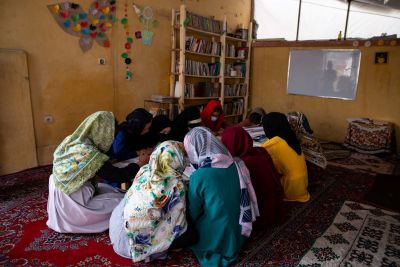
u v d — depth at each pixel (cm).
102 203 223
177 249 200
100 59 422
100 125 211
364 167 411
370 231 238
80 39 396
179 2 514
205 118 417
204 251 194
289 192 285
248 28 647
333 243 221
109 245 210
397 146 510
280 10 684
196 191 184
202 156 190
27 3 344
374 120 517
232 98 630
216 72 560
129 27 450
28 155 361
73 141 209
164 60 511
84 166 205
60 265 187
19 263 188
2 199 279
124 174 219
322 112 582
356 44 525
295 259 201
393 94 505
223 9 605
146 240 181
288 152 275
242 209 192
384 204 289
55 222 219
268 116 287
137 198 178
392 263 198
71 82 397
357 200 297
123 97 462
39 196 288
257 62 644
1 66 328
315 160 321
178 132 364
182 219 185
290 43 596
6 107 336
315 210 273
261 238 226
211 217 186
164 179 180
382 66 508
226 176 187
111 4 420
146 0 464
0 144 336
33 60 358
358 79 533
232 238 190
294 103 612
